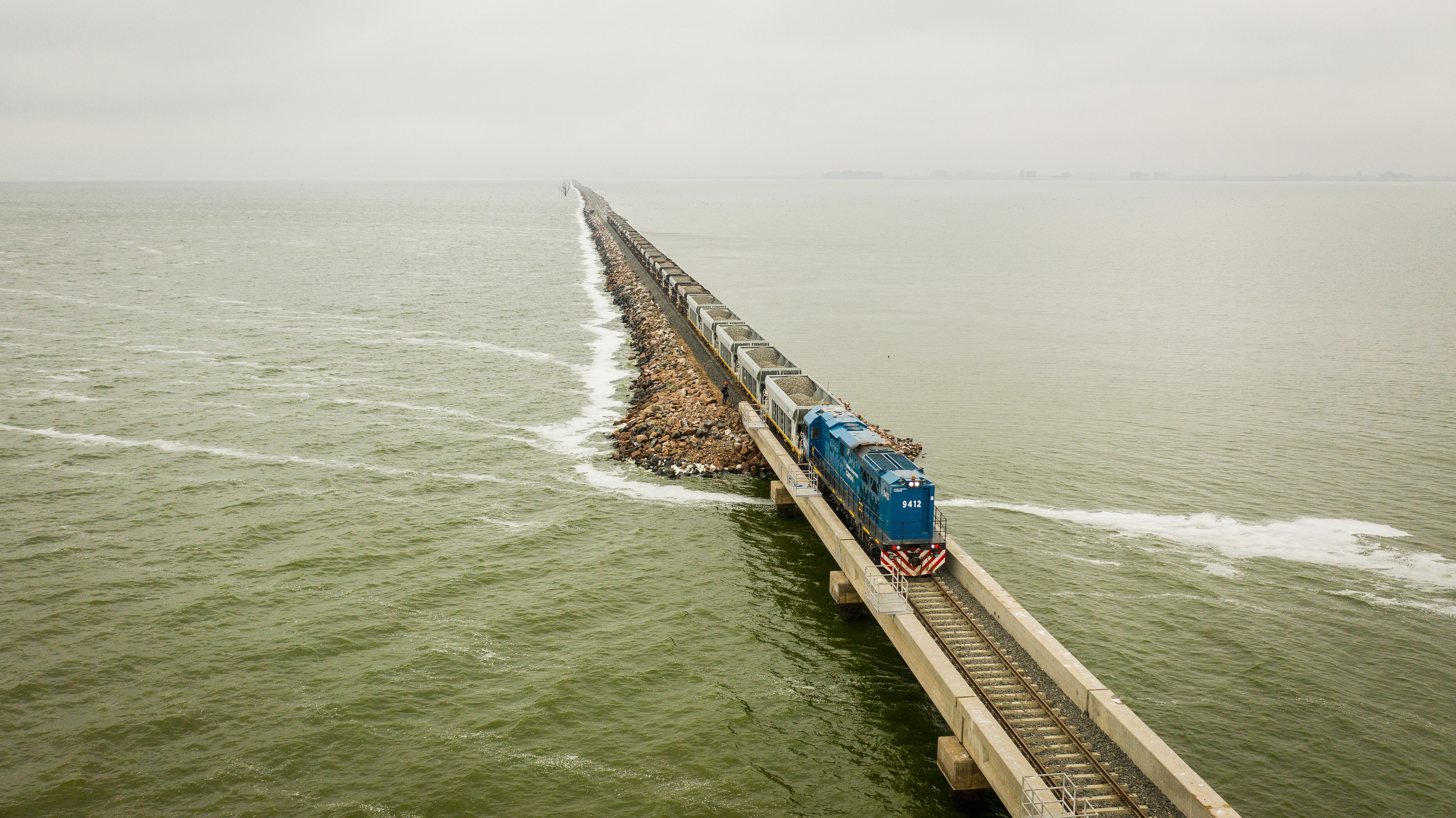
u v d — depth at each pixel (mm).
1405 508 47469
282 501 47656
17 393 66312
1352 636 34719
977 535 43750
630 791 26453
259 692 31109
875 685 31734
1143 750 22688
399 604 37281
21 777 26688
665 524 45312
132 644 33969
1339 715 29828
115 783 26578
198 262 147750
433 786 26609
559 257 167250
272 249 172625
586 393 70125
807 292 128375
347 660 33188
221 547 42250
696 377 67312
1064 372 78625
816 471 43688
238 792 26297
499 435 59000
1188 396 70375
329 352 82188
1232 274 152250
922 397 69812
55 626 35094
